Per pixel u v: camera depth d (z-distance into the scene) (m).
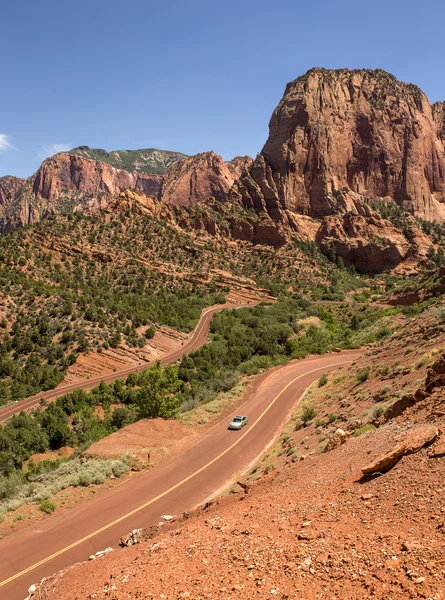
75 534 19.78
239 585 8.45
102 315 92.69
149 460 29.08
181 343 95.69
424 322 36.97
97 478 25.75
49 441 51.12
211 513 15.41
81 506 22.83
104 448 31.27
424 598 6.36
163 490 24.75
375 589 6.93
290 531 10.06
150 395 40.88
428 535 7.73
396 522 8.59
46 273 111.12
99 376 76.69
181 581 9.42
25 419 53.44
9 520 21.20
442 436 10.99
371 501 9.89
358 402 25.73
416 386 20.97
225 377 55.84
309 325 101.62
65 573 14.34
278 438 32.53
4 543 19.17
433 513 8.30
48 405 60.25
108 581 11.25
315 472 15.09
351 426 20.30
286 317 107.88
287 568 8.44
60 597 12.04
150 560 11.34
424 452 10.73
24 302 92.44
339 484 12.00
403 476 10.24
